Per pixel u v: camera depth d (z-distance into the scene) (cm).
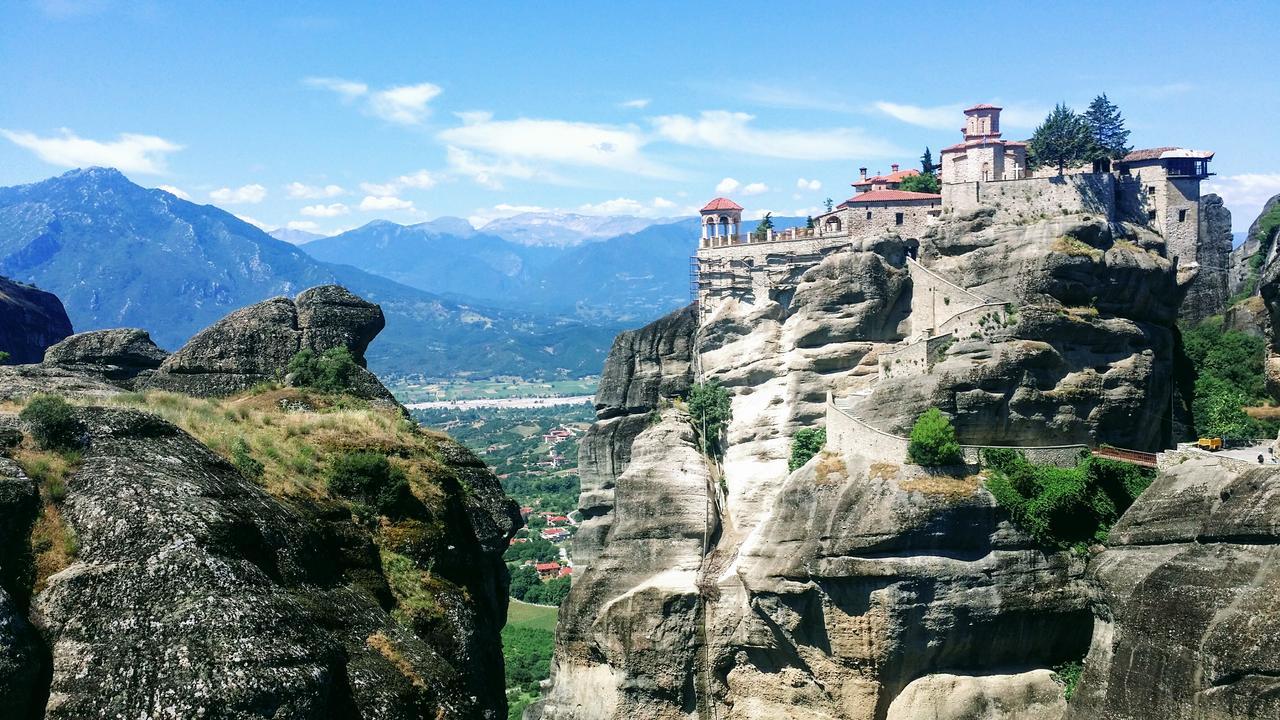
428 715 3525
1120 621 7062
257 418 4819
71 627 2909
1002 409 9131
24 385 4631
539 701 11275
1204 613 6462
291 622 3091
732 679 9719
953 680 8269
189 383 5869
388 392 5941
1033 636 8319
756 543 9288
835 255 10769
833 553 8462
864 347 10544
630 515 10619
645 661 9988
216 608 2941
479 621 4475
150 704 2752
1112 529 7744
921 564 8169
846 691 8575
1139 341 9650
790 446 10531
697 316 12444
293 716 2872
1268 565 6331
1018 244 10056
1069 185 10425
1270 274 9812
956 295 10088
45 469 3269
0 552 3012
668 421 11194
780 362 10988
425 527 4428
